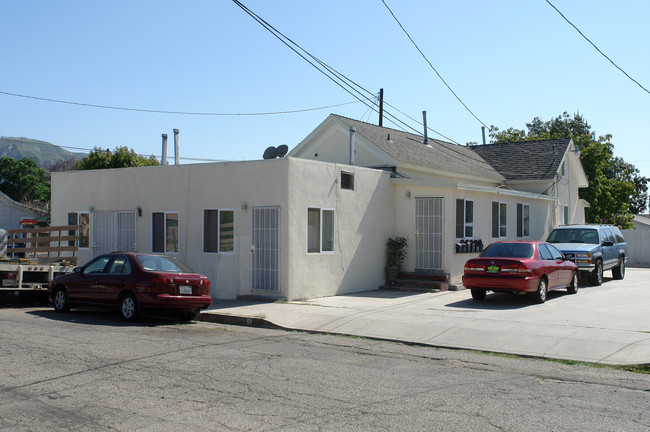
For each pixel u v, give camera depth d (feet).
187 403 21.58
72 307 47.26
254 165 53.57
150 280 41.42
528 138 155.84
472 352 32.73
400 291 59.82
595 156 130.11
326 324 40.50
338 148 74.84
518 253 49.75
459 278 61.98
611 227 72.13
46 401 21.74
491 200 69.10
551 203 88.69
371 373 26.86
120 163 115.85
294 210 51.78
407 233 63.41
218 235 55.93
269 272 52.31
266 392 23.16
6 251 57.06
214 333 38.01
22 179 165.68
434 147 86.43
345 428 18.88
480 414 20.44
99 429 18.75
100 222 64.69
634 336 34.27
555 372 27.63
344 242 57.26
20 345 31.94
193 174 57.82
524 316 41.88
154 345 32.81
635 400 22.45
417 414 20.42
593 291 57.62
